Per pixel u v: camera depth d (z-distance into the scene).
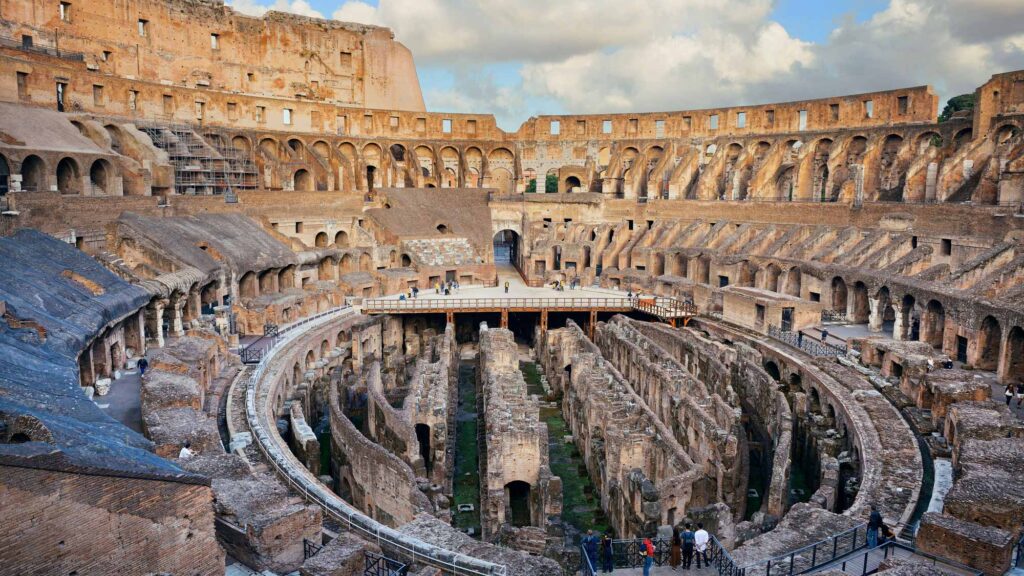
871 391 41.19
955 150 76.12
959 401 35.00
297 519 21.50
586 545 24.25
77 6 79.06
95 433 23.34
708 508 28.70
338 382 51.69
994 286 48.12
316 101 105.69
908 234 64.31
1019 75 69.69
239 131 90.00
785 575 21.52
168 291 48.38
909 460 31.94
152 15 87.88
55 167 58.81
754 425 46.16
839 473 34.09
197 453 27.31
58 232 50.38
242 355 48.25
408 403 40.06
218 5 95.38
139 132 74.62
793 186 90.69
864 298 61.03
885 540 23.67
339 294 70.50
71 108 71.06
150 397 31.47
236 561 21.30
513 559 21.70
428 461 42.28
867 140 85.81
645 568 23.19
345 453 36.06
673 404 41.75
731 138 99.25
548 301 72.81
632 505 30.81
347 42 108.88
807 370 46.94
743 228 80.44
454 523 35.59
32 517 15.92
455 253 88.00
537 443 33.78
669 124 105.31
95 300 39.72
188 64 92.69
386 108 113.88
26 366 27.56
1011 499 23.31
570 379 51.62
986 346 46.09
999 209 57.44
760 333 59.81
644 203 97.38
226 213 73.75
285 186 88.56
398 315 69.94
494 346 54.12
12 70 64.94
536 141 110.75
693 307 68.19
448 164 110.62
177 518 18.78
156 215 63.75
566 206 100.38
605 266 90.44
